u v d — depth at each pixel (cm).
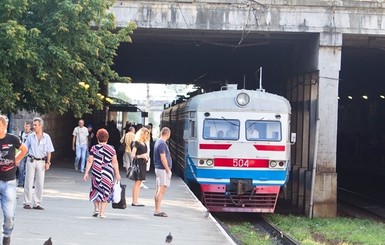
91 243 1533
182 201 2533
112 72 2692
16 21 2309
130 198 2570
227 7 3170
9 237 1361
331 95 3219
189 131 2956
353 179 5800
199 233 1802
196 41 3700
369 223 2927
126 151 3156
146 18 3159
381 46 3631
